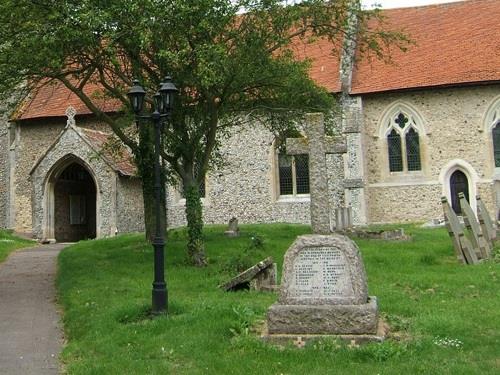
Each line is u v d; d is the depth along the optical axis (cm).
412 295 859
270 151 2319
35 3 1109
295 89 1380
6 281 1180
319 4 1250
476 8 2462
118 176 2217
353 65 2277
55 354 650
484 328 647
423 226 1936
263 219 2314
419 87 2159
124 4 1076
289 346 586
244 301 817
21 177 2572
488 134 2134
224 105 1312
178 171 1292
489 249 1245
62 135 2281
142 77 1273
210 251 1391
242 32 1209
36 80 1269
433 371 496
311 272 631
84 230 2648
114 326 705
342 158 2233
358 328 592
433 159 2195
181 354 584
